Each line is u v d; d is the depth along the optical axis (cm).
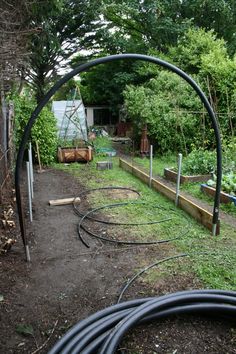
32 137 794
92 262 309
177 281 270
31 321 222
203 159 659
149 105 905
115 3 1278
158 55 1193
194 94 888
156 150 945
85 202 507
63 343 186
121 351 193
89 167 813
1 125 438
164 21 1297
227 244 343
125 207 477
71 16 1159
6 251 323
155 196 534
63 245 348
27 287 264
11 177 535
